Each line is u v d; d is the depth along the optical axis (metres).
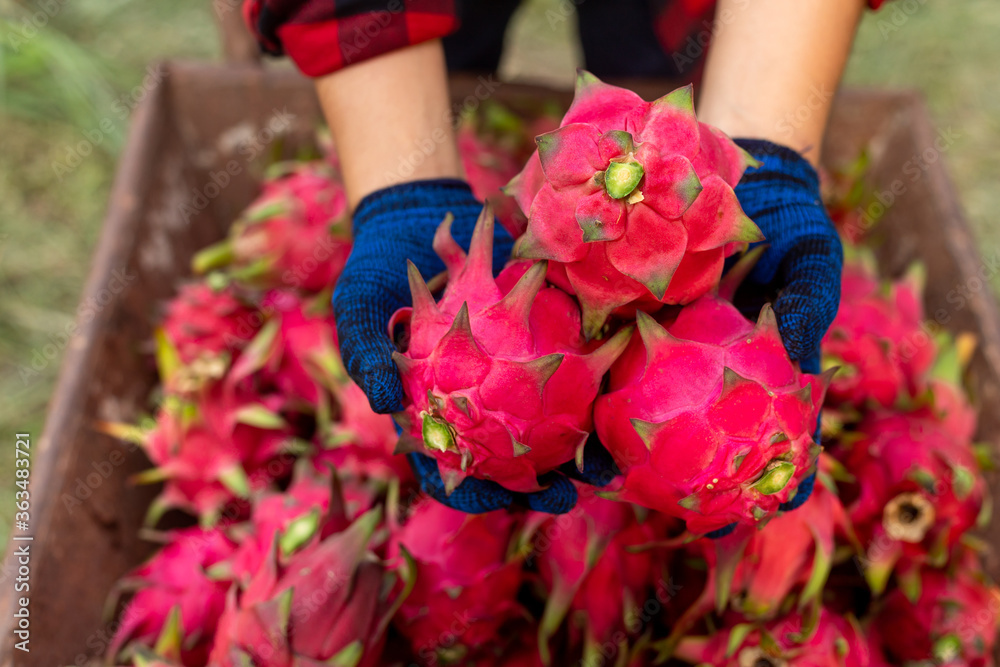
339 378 1.39
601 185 0.69
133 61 3.29
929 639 1.31
